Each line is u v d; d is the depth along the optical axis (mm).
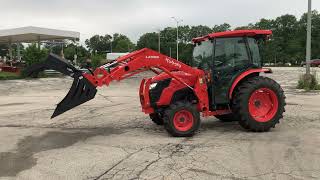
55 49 78812
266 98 9367
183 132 8758
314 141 8195
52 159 7133
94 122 11094
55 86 26422
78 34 44812
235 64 9406
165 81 9266
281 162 6707
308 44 21203
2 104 16078
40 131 9805
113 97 18234
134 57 9062
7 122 11258
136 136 8984
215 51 9312
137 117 11891
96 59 50531
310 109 12867
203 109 9250
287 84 24859
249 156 7102
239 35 9445
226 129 9688
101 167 6578
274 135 8852
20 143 8477
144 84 9500
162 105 9227
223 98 9320
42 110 13906
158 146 7941
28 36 43969
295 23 96062
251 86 9109
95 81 8906
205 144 8062
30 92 22141
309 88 20703
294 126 9898
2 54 99500
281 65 82000
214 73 9273
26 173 6344
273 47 82875
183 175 6090
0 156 7402
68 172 6355
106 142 8414
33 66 8930
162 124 10398
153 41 82188
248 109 9086
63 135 9266
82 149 7828
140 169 6426
